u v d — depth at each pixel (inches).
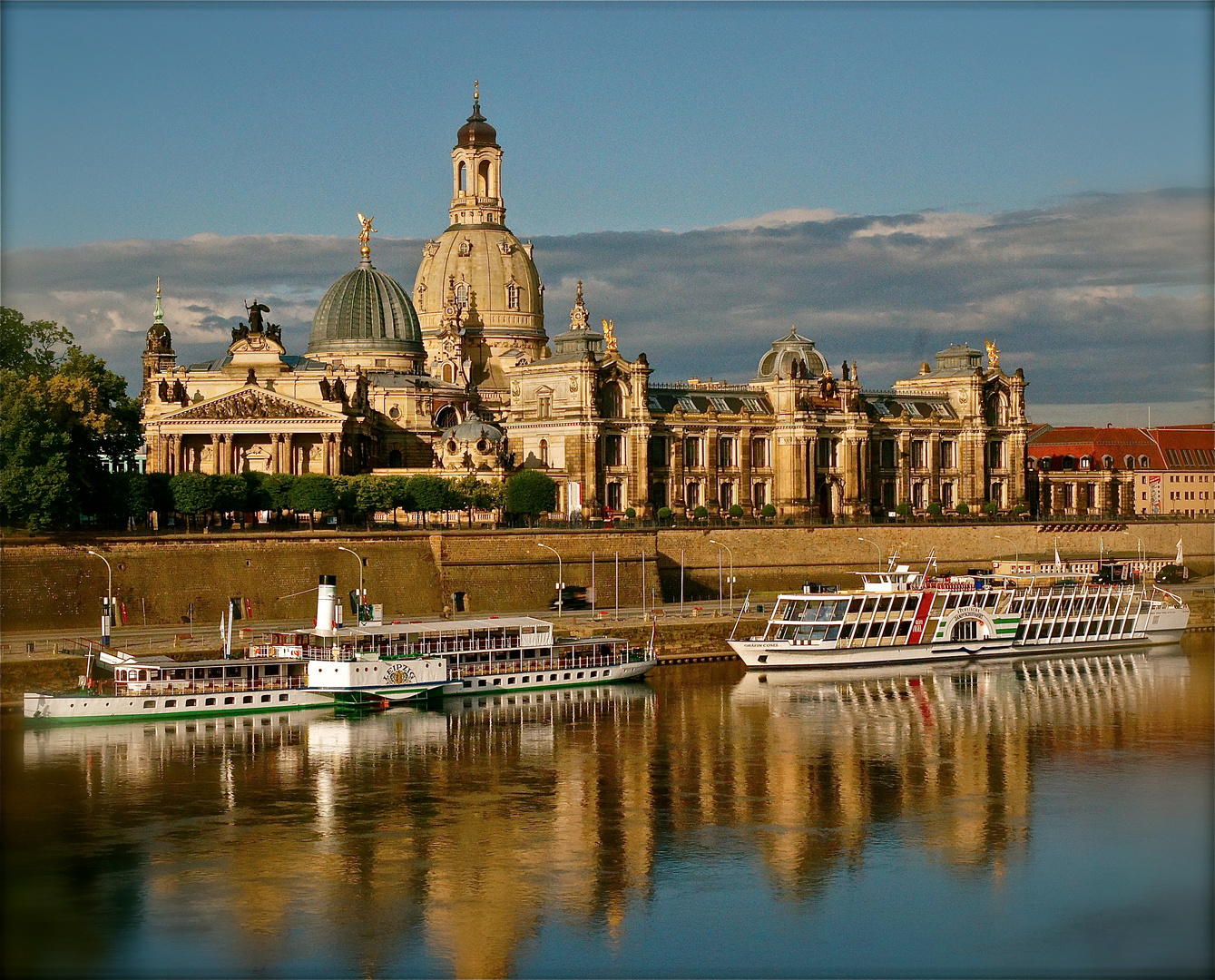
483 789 4953.3
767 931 3823.8
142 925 3821.4
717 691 6560.0
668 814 4690.0
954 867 4207.7
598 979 3602.4
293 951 3705.7
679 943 3777.1
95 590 7121.1
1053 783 4972.9
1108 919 3828.7
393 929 3831.2
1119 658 7573.8
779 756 5369.1
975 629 7455.7
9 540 6973.4
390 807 4746.6
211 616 7362.2
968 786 4955.7
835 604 7229.3
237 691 5979.3
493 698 6397.6
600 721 5915.4
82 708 5713.6
